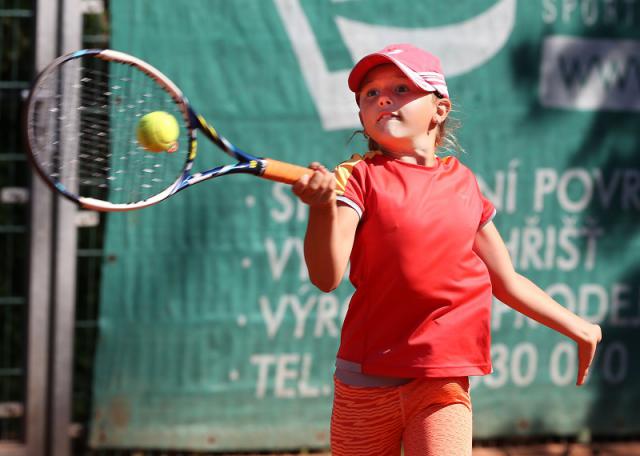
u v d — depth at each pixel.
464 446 10.02
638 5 20.67
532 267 20.48
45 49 18.22
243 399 19.53
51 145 16.20
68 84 17.45
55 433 18.88
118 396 19.14
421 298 9.95
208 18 18.89
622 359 21.03
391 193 9.98
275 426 19.69
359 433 10.38
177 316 19.17
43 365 18.83
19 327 22.39
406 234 9.87
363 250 10.10
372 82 10.40
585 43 20.48
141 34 18.64
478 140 20.09
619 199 20.80
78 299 20.94
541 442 21.16
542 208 20.44
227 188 19.17
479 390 20.44
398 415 10.23
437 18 19.78
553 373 20.69
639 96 20.80
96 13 19.17
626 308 20.95
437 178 10.23
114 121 15.20
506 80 20.16
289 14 19.17
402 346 9.99
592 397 20.95
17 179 22.59
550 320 10.83
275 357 19.56
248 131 19.11
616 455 20.73
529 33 20.23
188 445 19.42
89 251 19.38
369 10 19.47
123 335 19.03
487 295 10.31
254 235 19.31
